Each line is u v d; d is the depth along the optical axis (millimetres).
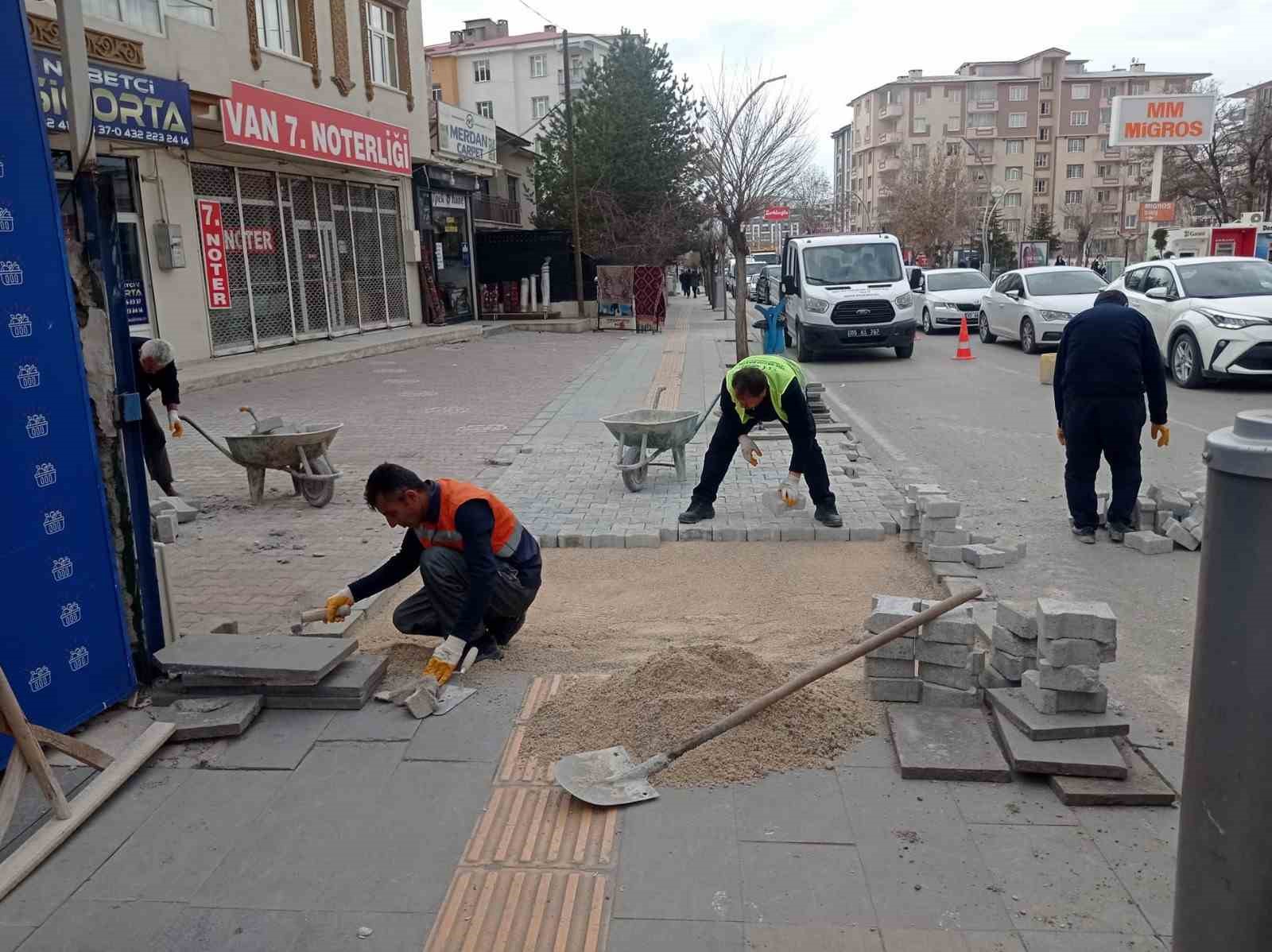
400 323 25688
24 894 3074
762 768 3654
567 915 2896
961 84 94250
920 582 6062
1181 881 2178
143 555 4383
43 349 3787
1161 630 5266
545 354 21359
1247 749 1998
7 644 3648
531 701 4301
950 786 3559
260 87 17969
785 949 2744
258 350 19328
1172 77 94188
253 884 3088
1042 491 8578
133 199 15914
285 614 5570
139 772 3770
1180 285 14523
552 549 6871
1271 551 1937
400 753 3873
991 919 2850
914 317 19047
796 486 7109
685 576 6219
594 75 36750
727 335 26688
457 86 65062
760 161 14633
